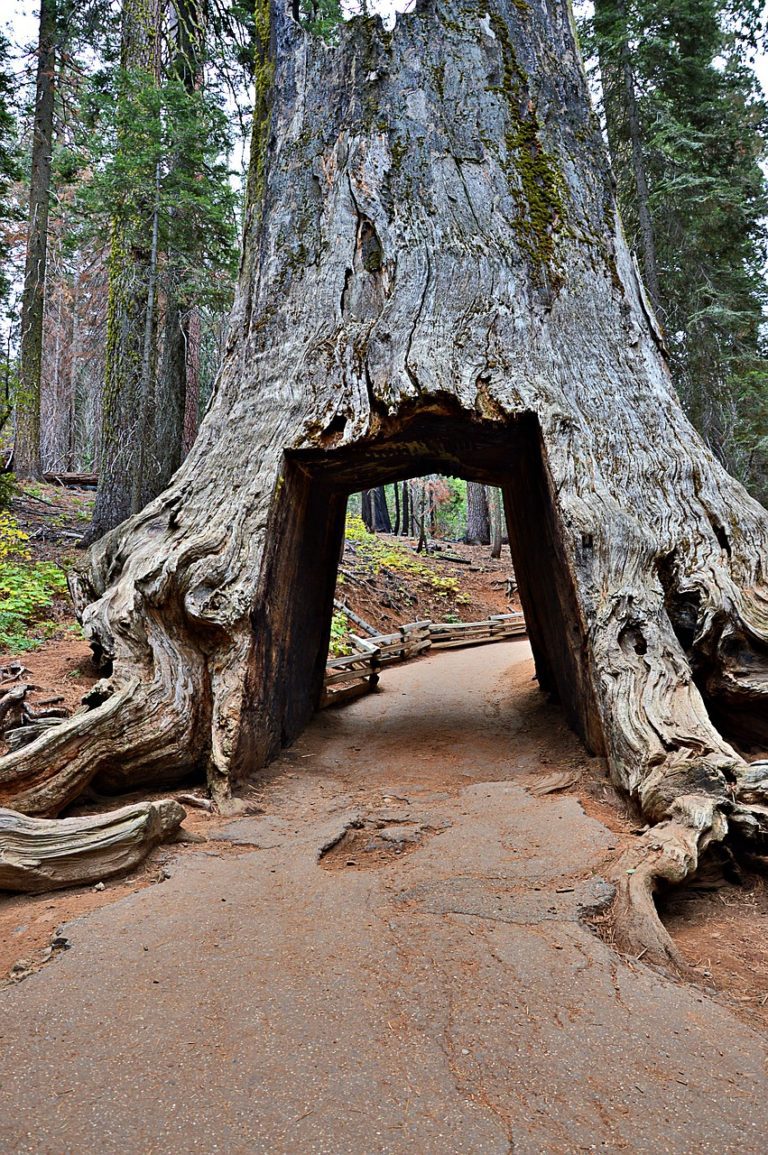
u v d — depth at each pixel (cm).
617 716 514
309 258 823
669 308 1566
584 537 614
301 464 740
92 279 2188
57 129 1900
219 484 706
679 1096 210
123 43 1494
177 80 1321
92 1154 189
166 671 585
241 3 1536
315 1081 218
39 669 800
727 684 544
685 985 278
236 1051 234
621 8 1480
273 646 682
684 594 594
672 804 421
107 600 638
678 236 1546
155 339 1377
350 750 760
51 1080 220
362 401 702
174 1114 204
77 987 275
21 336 1831
